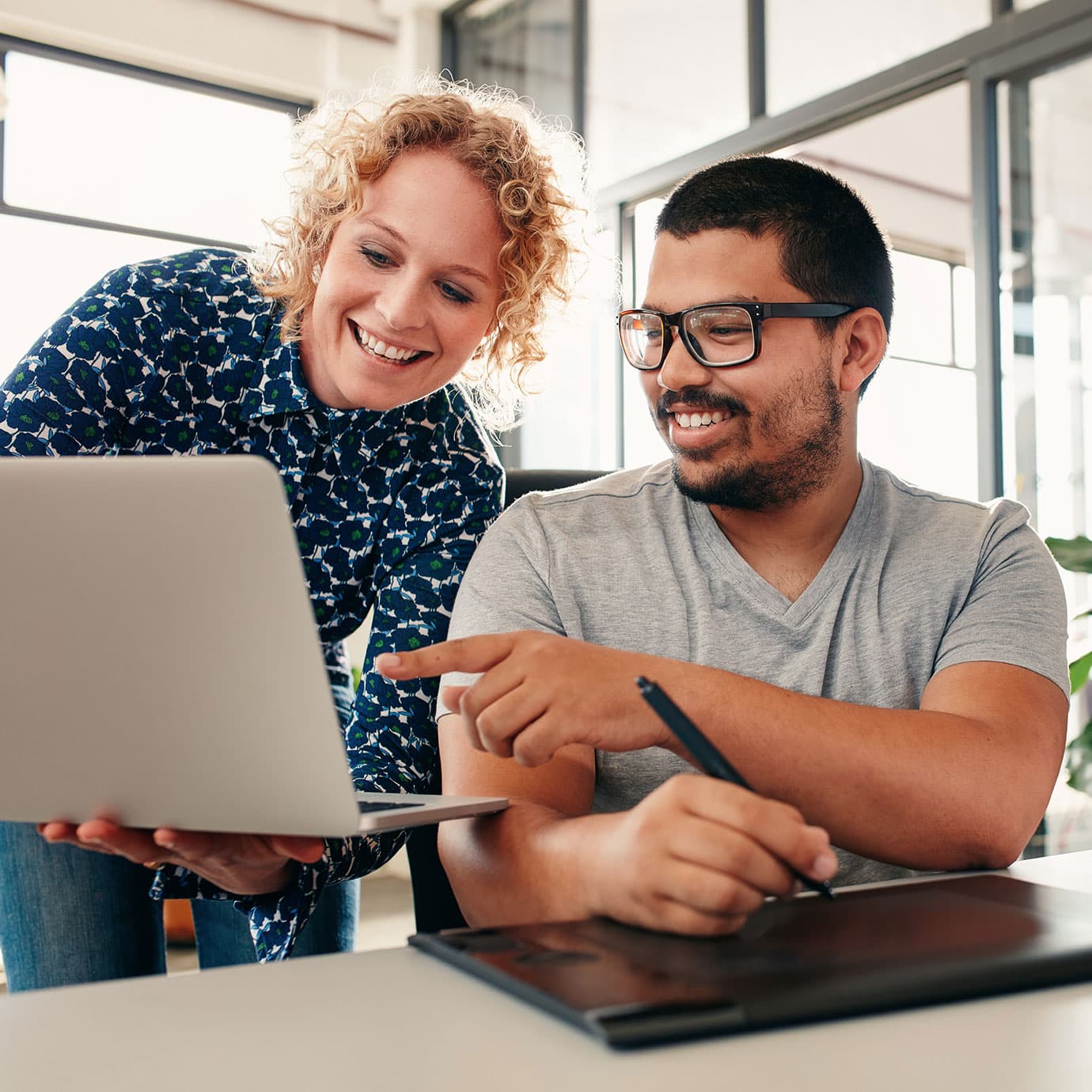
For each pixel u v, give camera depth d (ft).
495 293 4.12
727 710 2.45
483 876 2.43
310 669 1.93
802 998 1.51
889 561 3.41
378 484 4.27
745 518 3.39
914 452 10.14
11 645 2.07
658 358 3.21
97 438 3.96
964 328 9.66
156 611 1.95
